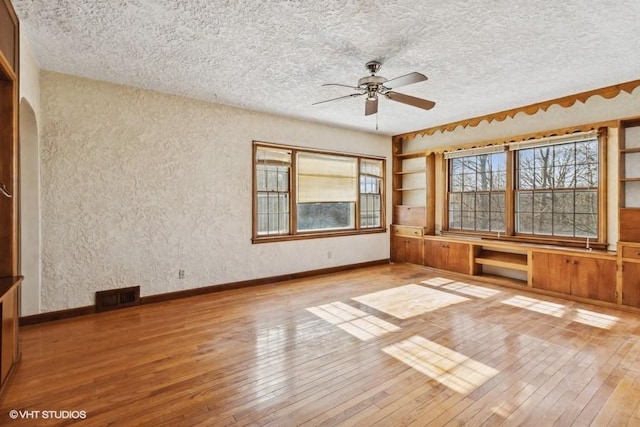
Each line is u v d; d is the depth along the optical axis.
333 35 2.75
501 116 4.94
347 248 6.02
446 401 2.08
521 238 4.96
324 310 3.80
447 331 3.19
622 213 3.84
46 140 3.45
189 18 2.50
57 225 3.52
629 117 3.80
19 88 2.60
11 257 2.44
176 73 3.54
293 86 3.92
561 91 4.12
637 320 3.48
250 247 4.88
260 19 2.51
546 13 2.44
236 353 2.73
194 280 4.39
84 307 3.66
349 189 6.14
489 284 4.99
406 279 5.30
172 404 2.05
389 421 1.89
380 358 2.65
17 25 2.48
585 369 2.46
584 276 4.11
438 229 6.14
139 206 3.98
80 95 3.61
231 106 4.67
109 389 2.21
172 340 2.99
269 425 1.86
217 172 4.56
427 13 2.43
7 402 2.06
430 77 3.65
